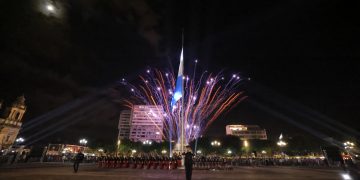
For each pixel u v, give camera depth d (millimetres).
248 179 17719
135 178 17172
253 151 96250
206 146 95250
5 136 77625
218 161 35281
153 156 31672
